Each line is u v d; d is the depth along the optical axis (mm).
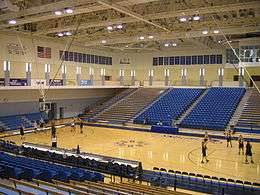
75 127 28828
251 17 21125
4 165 11211
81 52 35375
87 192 7969
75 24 23797
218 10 17641
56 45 31891
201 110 28203
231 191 11008
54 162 14773
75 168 12484
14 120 27156
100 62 38594
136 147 19500
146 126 27469
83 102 35844
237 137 22375
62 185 9023
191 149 19016
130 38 29203
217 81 34438
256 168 14672
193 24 24250
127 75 41125
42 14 20062
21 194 7426
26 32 26562
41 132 25625
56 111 32219
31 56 29031
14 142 19484
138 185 10336
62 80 32656
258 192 10695
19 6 19016
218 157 16891
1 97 26375
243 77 31891
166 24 24094
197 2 19031
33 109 29906
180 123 26250
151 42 35156
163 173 13156
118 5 16812
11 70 27109
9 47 26844
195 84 37375
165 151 18375
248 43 30969
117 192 7992
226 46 34062
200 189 11445
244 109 26906
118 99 35656
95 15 22859
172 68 38844
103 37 31000
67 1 16500
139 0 15867
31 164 12242
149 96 34469
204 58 36719
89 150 18516
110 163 12984
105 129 27641
